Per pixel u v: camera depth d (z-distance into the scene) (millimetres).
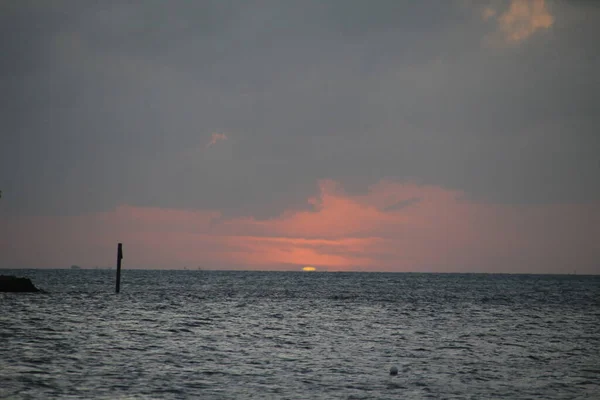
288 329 69000
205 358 48031
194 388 37938
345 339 61406
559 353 55031
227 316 83562
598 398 38188
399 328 72438
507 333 69312
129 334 60500
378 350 54469
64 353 47875
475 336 66000
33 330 60562
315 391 38125
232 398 35875
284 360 48188
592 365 49125
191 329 66375
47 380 38531
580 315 95750
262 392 37469
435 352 54219
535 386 41125
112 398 34969
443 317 88688
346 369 45188
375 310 99688
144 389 37219
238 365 45531
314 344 57344
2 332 58312
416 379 42312
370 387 39562
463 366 47562
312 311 95438
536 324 80375
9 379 38312
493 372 45531
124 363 44750
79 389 36656
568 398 38062
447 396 37844
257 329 68250
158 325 69062
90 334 59312
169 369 43219
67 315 76938
